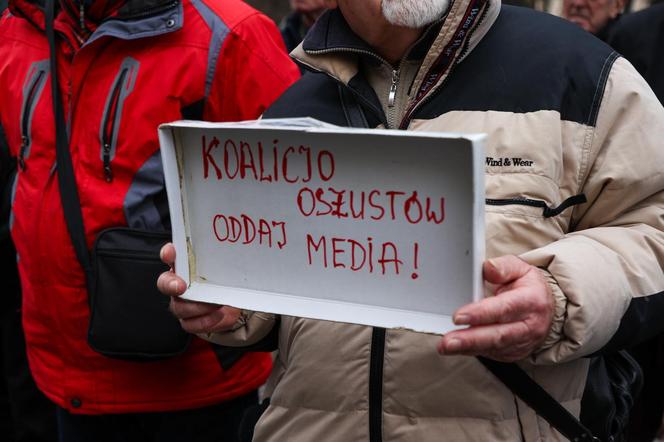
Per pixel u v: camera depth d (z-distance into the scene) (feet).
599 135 7.01
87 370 10.34
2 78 10.76
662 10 13.05
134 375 10.27
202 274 6.81
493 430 6.97
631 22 13.30
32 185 10.28
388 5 7.11
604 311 6.34
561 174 7.04
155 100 9.73
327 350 7.36
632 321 6.68
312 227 6.27
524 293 5.74
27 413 13.15
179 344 9.66
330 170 6.10
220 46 9.89
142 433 11.02
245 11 10.27
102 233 9.73
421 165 5.78
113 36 9.71
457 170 5.67
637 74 7.26
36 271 10.29
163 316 9.60
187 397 10.35
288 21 18.99
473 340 5.58
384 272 6.06
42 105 10.23
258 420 8.10
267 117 8.27
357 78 7.68
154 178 9.80
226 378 10.52
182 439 10.69
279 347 8.02
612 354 8.34
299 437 7.58
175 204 6.69
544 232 6.92
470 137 5.35
